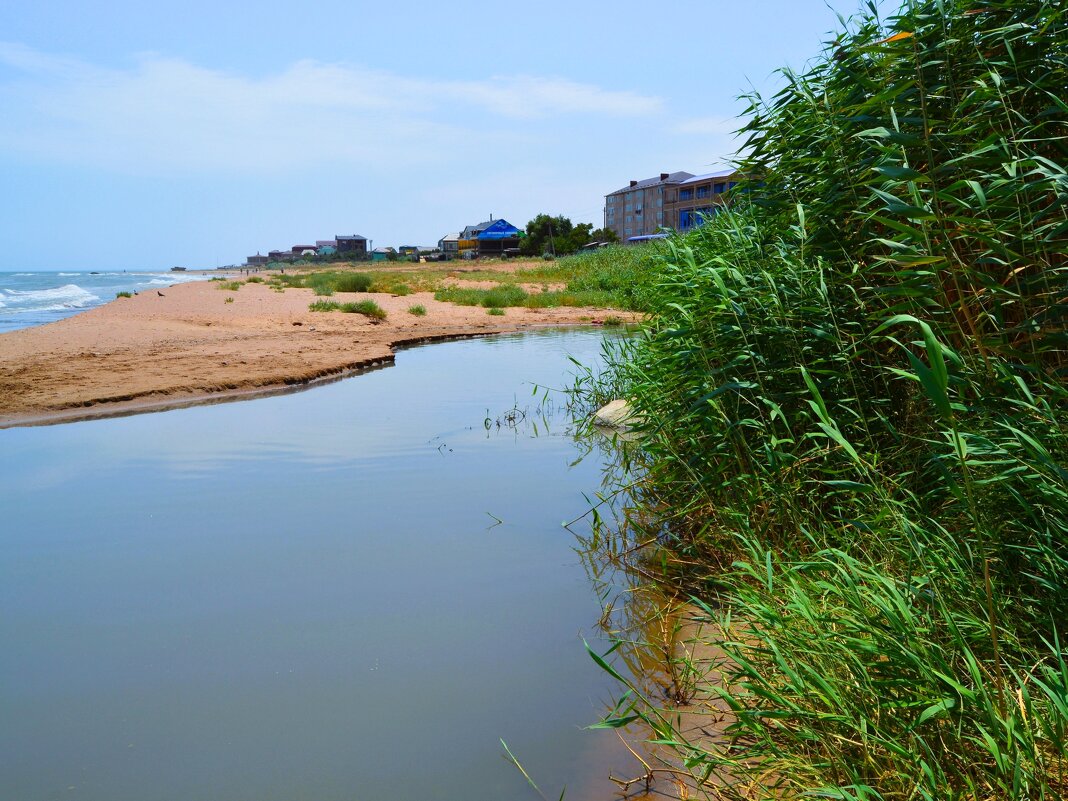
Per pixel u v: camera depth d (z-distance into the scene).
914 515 2.80
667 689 2.65
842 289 3.61
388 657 2.85
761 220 4.45
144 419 7.40
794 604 2.39
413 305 20.31
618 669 2.78
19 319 21.30
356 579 3.60
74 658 2.85
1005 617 2.17
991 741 1.65
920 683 1.93
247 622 3.16
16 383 8.64
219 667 2.78
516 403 8.00
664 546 4.02
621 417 6.69
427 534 4.22
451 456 5.94
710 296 3.89
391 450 6.14
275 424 7.12
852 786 1.78
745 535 3.38
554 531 4.26
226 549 4.00
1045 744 1.80
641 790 2.09
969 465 2.51
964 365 2.47
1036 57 3.08
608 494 4.94
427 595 3.42
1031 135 3.06
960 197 3.08
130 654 2.88
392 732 2.37
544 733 2.37
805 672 2.12
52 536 4.19
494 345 13.51
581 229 80.94
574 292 24.48
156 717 2.45
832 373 3.38
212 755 2.24
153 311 17.47
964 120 3.02
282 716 2.46
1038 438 2.40
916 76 3.17
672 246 5.44
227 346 12.12
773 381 3.71
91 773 2.16
